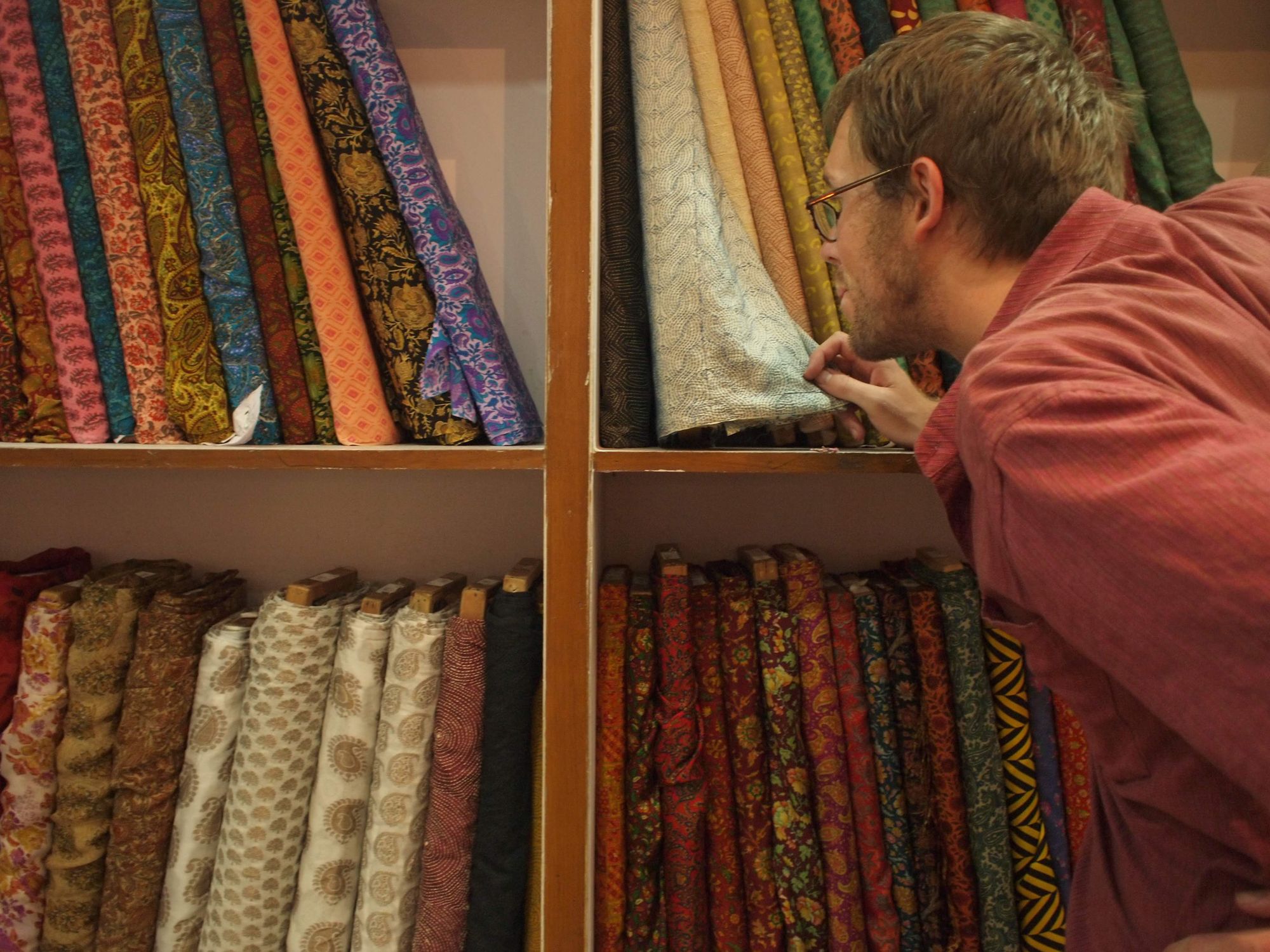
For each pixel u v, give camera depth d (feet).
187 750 2.60
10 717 2.72
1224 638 0.89
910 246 1.80
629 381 2.36
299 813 2.58
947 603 2.61
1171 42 2.69
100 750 2.57
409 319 2.49
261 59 2.43
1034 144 1.62
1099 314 1.16
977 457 1.18
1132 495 0.96
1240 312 1.22
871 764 2.64
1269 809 0.91
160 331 2.49
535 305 3.31
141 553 3.39
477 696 2.49
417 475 3.35
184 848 2.54
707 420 2.18
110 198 2.43
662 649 2.59
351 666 2.54
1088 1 2.60
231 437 2.51
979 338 1.79
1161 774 1.30
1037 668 1.38
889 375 2.26
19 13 2.40
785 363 2.25
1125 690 1.30
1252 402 1.13
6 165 2.43
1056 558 1.03
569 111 2.19
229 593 2.95
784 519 3.36
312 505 3.37
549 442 2.24
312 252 2.48
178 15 2.40
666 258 2.29
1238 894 1.09
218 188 2.44
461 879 2.50
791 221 2.51
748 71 2.52
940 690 2.61
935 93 1.69
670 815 2.55
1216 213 1.45
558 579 2.26
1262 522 0.89
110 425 2.53
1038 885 2.60
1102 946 1.82
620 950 2.55
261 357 2.52
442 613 2.58
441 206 2.49
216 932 2.54
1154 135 2.72
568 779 2.31
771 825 2.61
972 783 2.58
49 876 2.62
